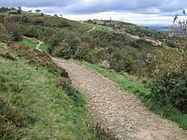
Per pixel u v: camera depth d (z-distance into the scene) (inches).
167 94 627.5
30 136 324.8
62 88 598.5
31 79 575.8
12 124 331.3
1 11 4653.1
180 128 527.2
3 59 677.9
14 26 1675.7
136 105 648.4
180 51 643.5
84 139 393.1
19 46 946.7
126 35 3900.1
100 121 511.5
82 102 600.7
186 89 604.4
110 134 438.6
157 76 674.8
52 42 1595.7
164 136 484.4
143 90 746.2
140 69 1181.1
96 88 768.3
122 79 920.3
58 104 489.1
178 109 597.3
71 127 408.5
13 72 569.9
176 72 645.9
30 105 428.5
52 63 864.9
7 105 358.9
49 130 371.9
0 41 984.3
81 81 832.3
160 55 714.8
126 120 542.6
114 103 643.5
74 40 1526.8
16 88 467.2
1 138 293.7
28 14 4576.8
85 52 1421.0
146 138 469.7
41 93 507.8
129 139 457.4
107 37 3149.6
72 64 1191.6
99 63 1368.1
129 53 1845.5
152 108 625.9
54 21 4175.7
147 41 3472.0
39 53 946.1
